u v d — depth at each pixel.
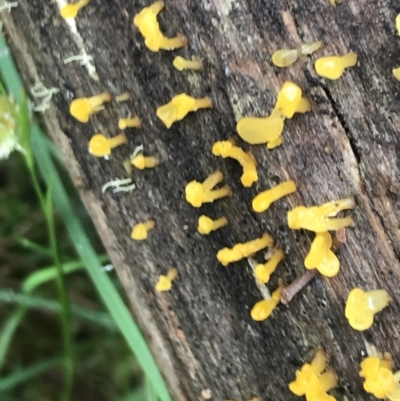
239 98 0.12
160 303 0.14
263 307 0.12
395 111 0.11
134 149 0.13
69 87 0.13
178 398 0.14
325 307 0.12
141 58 0.13
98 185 0.14
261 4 0.12
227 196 0.13
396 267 0.12
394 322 0.12
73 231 0.15
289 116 0.11
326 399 0.12
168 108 0.12
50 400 0.19
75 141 0.14
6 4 0.13
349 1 0.11
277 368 0.13
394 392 0.11
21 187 0.19
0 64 0.14
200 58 0.12
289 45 0.12
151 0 0.12
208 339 0.13
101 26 0.13
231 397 0.13
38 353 0.19
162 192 0.13
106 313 0.17
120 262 0.14
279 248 0.12
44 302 0.17
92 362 0.19
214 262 0.13
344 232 0.12
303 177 0.12
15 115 0.13
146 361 0.14
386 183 0.12
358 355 0.12
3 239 0.19
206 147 0.13
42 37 0.13
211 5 0.12
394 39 0.11
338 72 0.11
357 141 0.12
